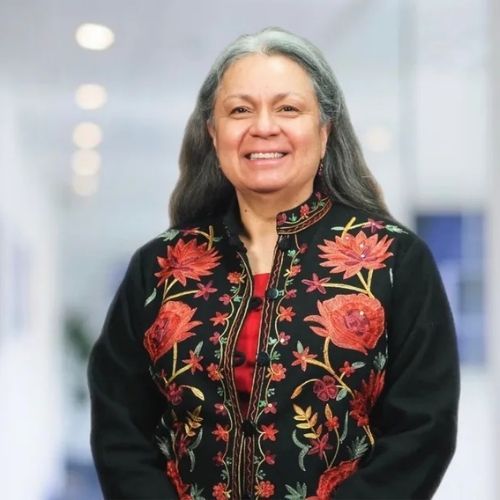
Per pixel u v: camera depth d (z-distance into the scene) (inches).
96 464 97.3
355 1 235.5
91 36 252.5
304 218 97.3
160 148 310.2
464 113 258.2
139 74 269.9
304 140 95.0
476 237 255.6
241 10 239.6
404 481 88.8
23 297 338.6
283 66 95.0
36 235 335.3
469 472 222.2
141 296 100.4
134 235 333.7
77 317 346.0
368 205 101.6
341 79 260.8
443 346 93.3
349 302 92.2
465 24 240.4
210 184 104.7
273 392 90.0
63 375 350.9
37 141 308.2
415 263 94.8
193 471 92.5
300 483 89.3
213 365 92.6
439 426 90.0
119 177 320.2
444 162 262.8
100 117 297.3
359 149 101.5
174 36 249.1
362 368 91.0
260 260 97.9
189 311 95.6
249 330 93.3
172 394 94.0
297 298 93.0
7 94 280.8
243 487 90.2
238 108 95.2
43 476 341.1
